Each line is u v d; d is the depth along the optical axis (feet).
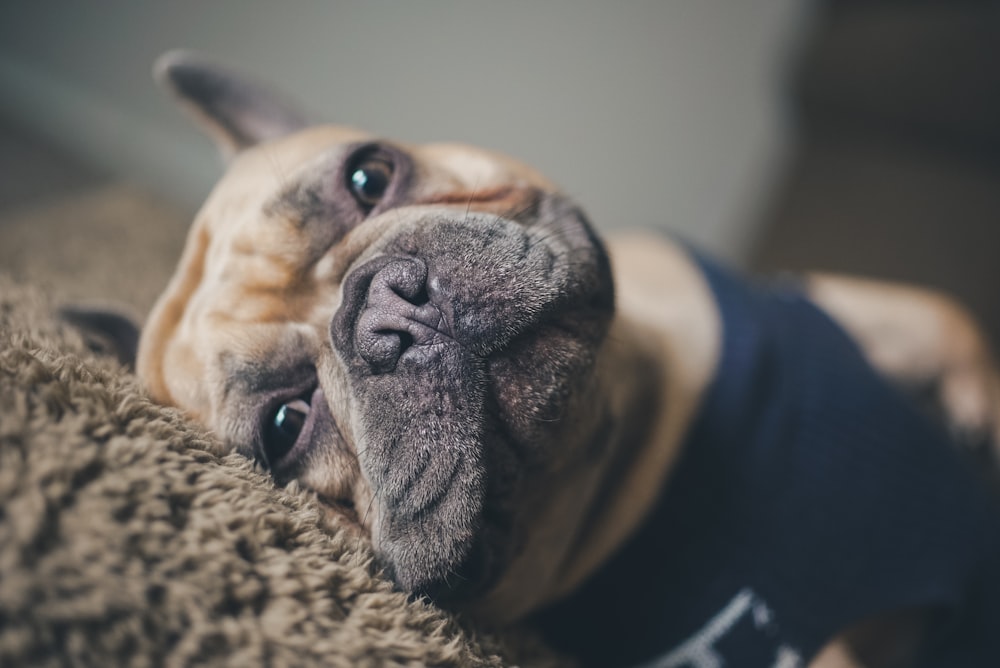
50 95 2.79
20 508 0.44
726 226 2.32
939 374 1.12
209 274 0.79
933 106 1.56
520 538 0.69
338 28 2.32
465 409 0.61
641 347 0.90
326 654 0.48
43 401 0.51
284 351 0.70
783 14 2.11
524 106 2.26
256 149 0.92
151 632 0.44
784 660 0.80
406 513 0.61
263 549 0.52
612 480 0.87
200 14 2.47
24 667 0.40
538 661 0.70
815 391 0.91
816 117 1.80
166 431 0.57
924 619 0.92
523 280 0.63
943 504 0.90
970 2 1.54
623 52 2.19
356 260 0.69
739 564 0.83
